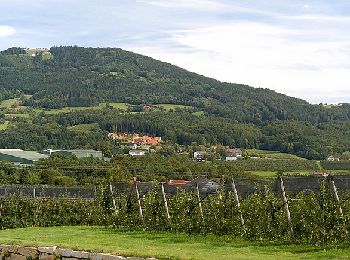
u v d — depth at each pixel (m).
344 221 26.17
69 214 51.00
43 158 99.00
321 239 26.42
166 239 30.45
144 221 38.09
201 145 131.75
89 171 86.44
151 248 21.95
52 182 81.00
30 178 82.50
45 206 50.97
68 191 55.28
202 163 97.38
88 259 19.38
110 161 97.50
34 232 37.19
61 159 95.75
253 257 20.72
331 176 27.08
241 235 30.73
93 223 47.78
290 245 26.80
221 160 105.75
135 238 31.03
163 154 113.94
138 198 39.41
